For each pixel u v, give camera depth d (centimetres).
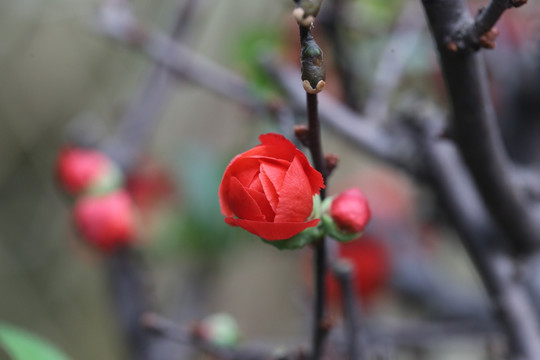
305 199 36
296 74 55
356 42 60
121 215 54
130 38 57
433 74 61
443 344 57
